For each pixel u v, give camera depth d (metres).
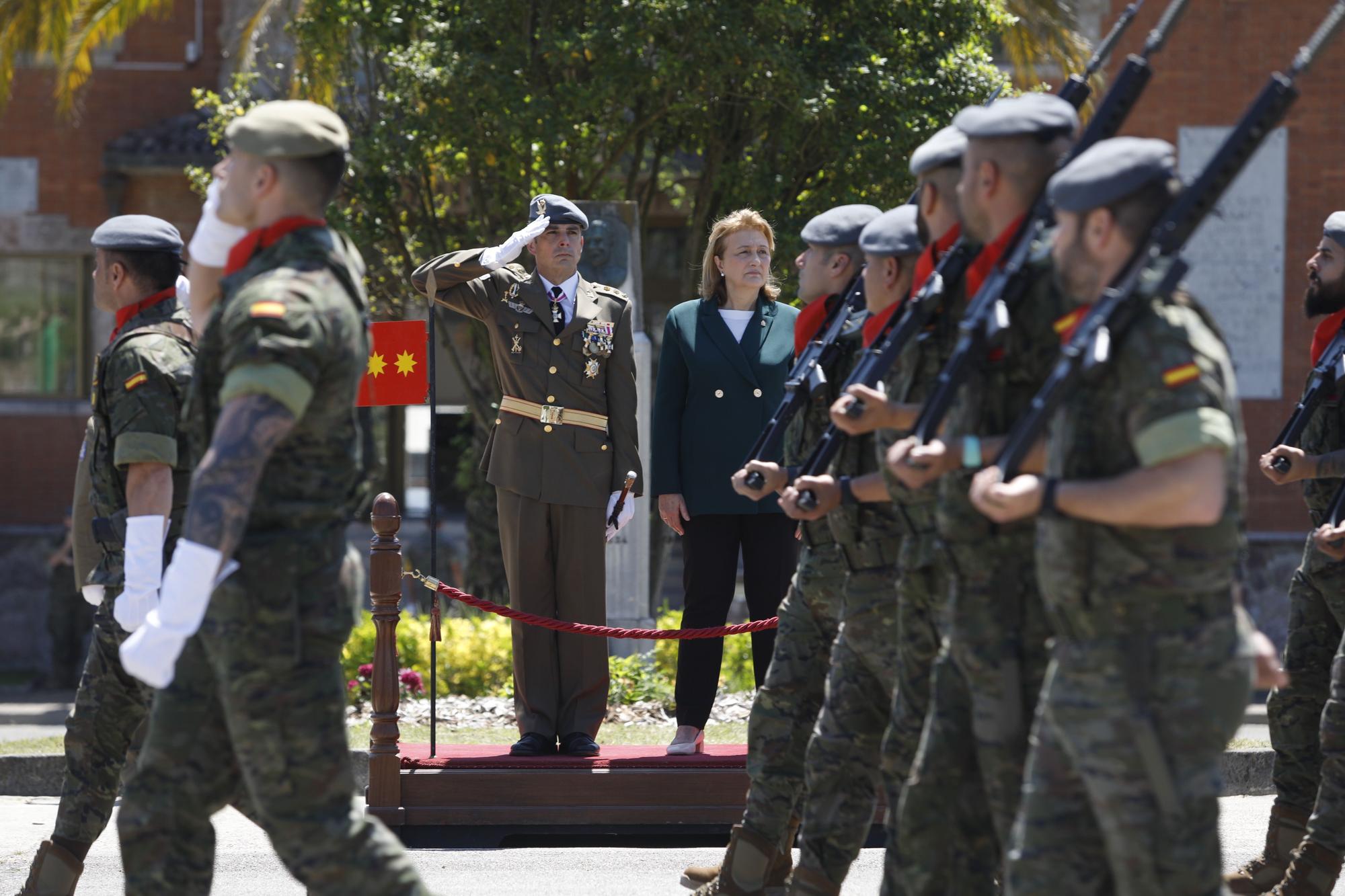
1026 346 7.68
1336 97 38.88
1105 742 6.64
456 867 13.41
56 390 41.84
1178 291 6.84
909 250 9.80
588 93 24.97
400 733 19.00
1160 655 6.61
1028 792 7.04
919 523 8.76
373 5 26.09
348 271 8.25
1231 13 38.38
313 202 8.34
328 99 29.52
